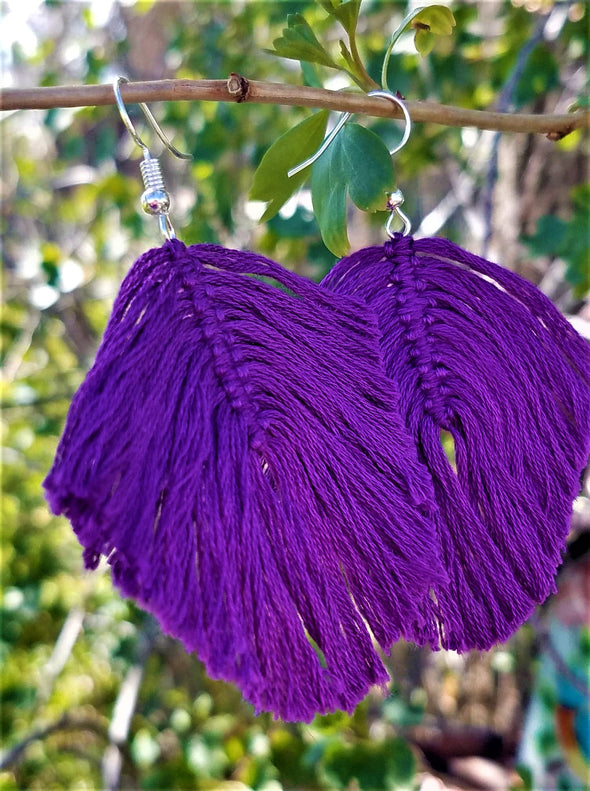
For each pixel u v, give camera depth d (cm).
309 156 9
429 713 29
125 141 29
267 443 7
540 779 19
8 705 27
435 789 24
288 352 7
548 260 24
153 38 31
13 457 31
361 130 8
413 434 8
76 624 27
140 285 7
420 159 21
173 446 7
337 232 8
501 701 27
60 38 30
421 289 8
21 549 32
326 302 8
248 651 6
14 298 29
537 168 23
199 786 23
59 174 31
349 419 7
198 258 7
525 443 8
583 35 19
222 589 6
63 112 24
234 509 7
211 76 24
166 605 6
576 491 8
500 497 8
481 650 8
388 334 8
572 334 8
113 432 6
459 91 21
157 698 29
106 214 29
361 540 7
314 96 8
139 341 7
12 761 23
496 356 8
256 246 23
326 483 7
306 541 7
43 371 31
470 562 8
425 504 7
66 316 31
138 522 6
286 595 7
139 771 27
